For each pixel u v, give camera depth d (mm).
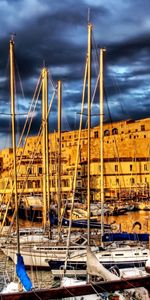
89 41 27516
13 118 26344
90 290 11492
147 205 87250
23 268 20906
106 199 99562
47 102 44062
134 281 11875
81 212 66188
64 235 37375
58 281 27141
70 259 29250
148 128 132000
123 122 139125
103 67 34719
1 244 34750
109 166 113062
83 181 106938
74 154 123125
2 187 105875
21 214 70250
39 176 93625
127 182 111812
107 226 46656
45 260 32188
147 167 111062
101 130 36406
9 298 10875
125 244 32469
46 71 44094
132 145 124188
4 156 150125
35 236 36719
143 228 57750
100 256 29438
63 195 103312
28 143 122250
